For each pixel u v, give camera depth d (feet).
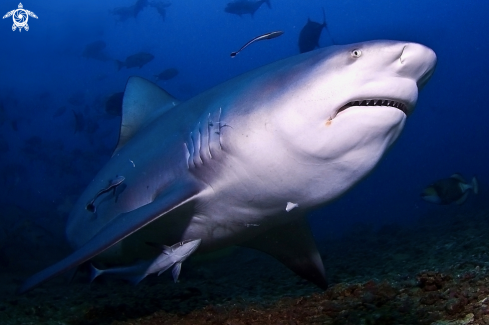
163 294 23.50
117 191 18.38
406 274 21.33
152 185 16.69
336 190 12.11
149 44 368.48
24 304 21.58
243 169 13.06
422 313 11.51
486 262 18.57
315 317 13.44
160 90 20.71
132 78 20.88
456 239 31.58
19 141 213.05
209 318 15.31
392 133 10.94
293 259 17.95
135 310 18.51
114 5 276.41
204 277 33.78
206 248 16.47
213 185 14.21
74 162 78.38
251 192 13.38
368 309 12.98
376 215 115.44
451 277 14.48
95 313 17.72
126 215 14.46
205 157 14.16
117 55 362.33
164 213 13.61
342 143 10.91
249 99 12.78
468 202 73.67
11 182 74.84
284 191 12.71
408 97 10.39
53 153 79.30
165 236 16.28
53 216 63.67
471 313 10.55
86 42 245.45
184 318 15.96
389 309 12.55
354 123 10.59
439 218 65.00
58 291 29.25
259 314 14.76
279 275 30.45
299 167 11.93
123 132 20.93
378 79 10.21
